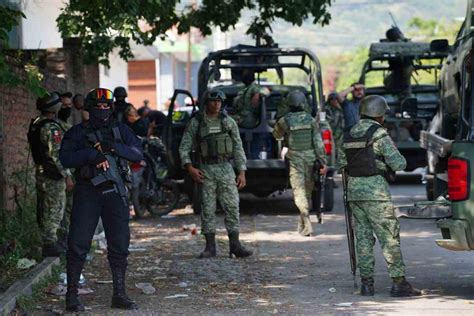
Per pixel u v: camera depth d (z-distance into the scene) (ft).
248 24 149.59
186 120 157.28
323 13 141.28
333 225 127.13
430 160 128.06
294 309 73.51
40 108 93.30
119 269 74.90
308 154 115.85
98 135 74.23
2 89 104.22
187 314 72.54
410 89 183.52
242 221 133.80
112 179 74.02
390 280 85.87
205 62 146.10
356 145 77.05
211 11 145.59
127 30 113.29
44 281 82.89
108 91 74.79
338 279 86.99
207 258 100.63
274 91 149.18
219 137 99.50
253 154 140.26
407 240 110.73
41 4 116.88
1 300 72.28
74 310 73.61
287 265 95.55
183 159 100.37
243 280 87.40
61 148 74.49
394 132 177.99
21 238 97.25
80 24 121.29
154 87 389.39
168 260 99.50
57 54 146.92
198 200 141.49
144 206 139.54
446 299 76.02
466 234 71.72
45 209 93.30
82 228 73.87
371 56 185.37
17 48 105.40
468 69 78.79
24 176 109.50
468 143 71.82
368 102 78.13
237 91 149.69
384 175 77.20
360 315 70.54
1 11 84.07
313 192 139.54
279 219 135.54
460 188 71.82
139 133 137.18
